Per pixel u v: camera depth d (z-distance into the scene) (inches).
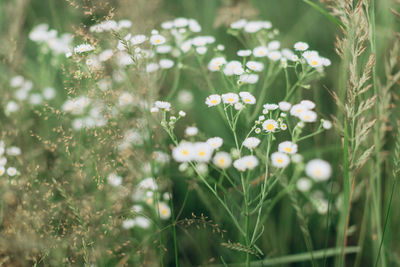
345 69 35.3
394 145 40.1
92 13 36.9
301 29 49.1
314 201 40.6
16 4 44.2
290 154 36.3
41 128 41.9
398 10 41.0
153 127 38.0
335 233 41.0
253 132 39.2
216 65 39.4
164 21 44.5
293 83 43.4
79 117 40.6
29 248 36.2
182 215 41.6
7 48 42.8
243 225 39.4
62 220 37.2
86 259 35.6
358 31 34.2
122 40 35.7
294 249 41.0
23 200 37.1
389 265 38.2
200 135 39.6
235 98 35.9
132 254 37.4
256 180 38.7
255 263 38.7
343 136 35.8
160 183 38.2
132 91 38.2
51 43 44.5
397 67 41.2
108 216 37.0
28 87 43.3
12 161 39.5
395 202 39.3
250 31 42.5
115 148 37.2
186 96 44.4
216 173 41.4
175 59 45.9
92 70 37.0
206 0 52.0
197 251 40.7
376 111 37.1
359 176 41.8
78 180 37.9
